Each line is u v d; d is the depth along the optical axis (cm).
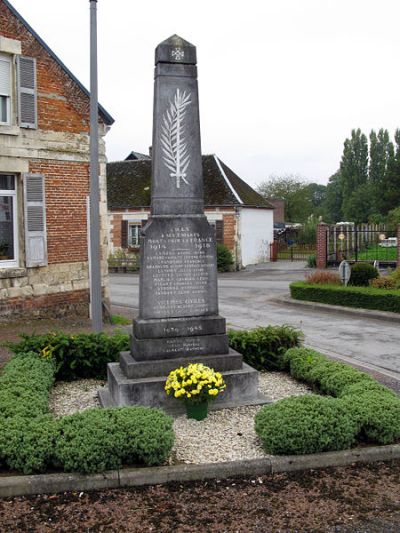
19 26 1281
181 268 698
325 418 534
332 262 2928
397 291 1534
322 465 521
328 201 8150
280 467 513
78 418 533
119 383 650
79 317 1398
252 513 445
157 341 686
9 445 493
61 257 1386
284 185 5991
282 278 2584
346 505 456
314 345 1120
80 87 1393
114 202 3272
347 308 1577
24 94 1293
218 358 692
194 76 704
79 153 1402
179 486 488
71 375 810
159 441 506
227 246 3070
